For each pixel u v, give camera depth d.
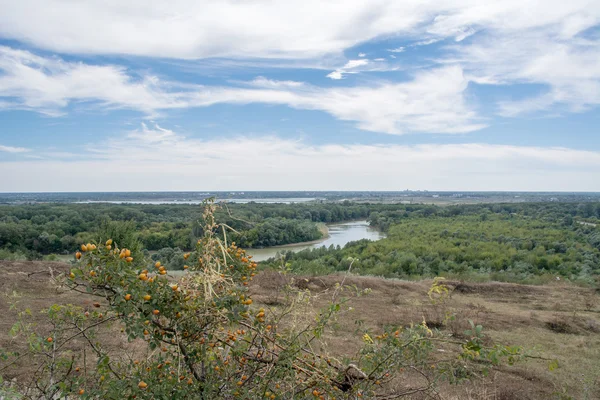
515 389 5.71
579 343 8.50
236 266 2.57
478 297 12.95
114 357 4.27
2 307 7.56
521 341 8.41
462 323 8.91
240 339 2.67
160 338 2.22
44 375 3.05
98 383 2.50
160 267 2.22
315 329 2.65
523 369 6.89
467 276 17.58
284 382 2.55
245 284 2.62
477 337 2.56
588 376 6.68
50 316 2.63
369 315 9.48
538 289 14.13
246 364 2.55
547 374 6.74
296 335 2.60
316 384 2.63
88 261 2.04
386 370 2.78
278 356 2.50
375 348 2.76
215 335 2.53
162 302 2.19
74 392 2.50
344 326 8.00
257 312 2.57
